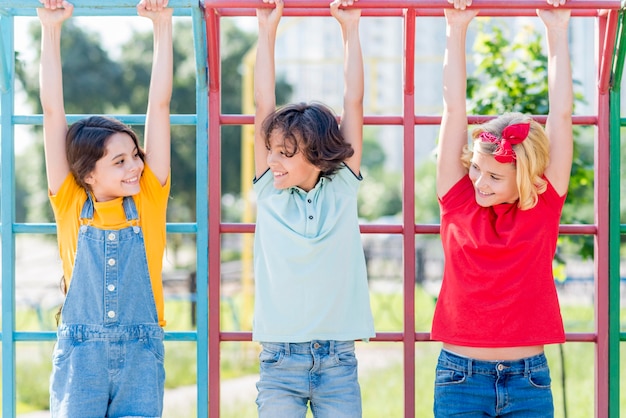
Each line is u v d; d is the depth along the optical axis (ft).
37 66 58.08
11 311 10.84
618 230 10.69
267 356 10.03
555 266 16.72
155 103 10.04
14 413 10.84
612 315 10.70
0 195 10.89
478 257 9.87
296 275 9.94
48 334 10.90
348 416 9.82
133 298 9.84
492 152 9.63
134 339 9.75
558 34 10.03
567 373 23.80
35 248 81.20
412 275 10.77
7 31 10.94
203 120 10.68
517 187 9.71
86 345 9.61
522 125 9.61
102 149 9.78
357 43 10.23
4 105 10.88
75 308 9.77
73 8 9.91
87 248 9.87
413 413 10.69
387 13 10.96
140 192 10.11
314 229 10.02
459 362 9.84
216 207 10.77
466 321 9.79
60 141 10.05
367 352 29.91
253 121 10.78
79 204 10.05
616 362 10.68
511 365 9.74
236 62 67.67
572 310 35.45
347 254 10.11
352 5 9.91
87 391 9.52
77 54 60.39
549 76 10.16
